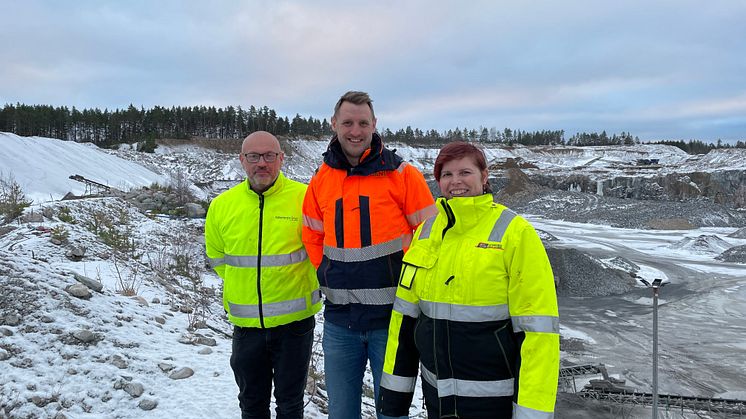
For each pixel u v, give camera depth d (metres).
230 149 81.75
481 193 2.27
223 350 4.90
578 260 18.12
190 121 90.00
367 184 2.81
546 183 53.81
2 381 3.47
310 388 4.56
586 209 39.25
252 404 3.31
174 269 8.90
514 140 124.56
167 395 3.74
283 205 3.23
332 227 2.86
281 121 98.75
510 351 2.12
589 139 129.25
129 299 5.58
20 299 4.36
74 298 4.73
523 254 2.07
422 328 2.28
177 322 5.47
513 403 2.08
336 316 2.93
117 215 12.14
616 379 9.12
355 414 3.02
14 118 71.25
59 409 3.36
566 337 12.32
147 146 73.69
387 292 2.80
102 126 84.88
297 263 3.22
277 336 3.23
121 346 4.26
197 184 40.78
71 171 30.39
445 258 2.22
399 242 2.83
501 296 2.11
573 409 7.69
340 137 2.76
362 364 3.02
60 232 8.62
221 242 3.41
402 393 2.46
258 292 3.15
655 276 18.95
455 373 2.17
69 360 3.86
